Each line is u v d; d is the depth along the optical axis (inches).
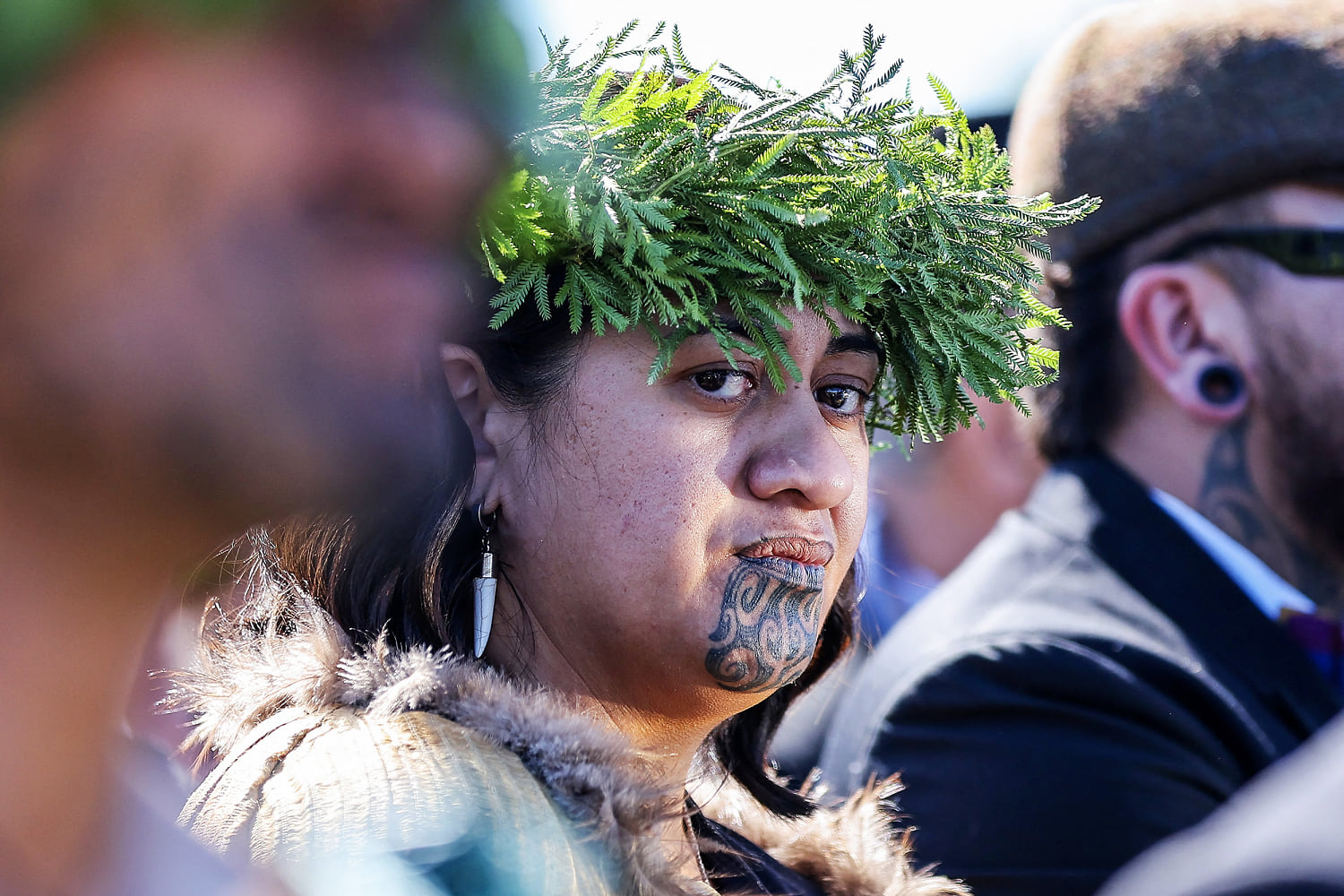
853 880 76.4
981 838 96.0
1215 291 112.3
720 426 63.8
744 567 63.6
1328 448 108.3
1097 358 117.0
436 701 51.7
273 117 22.0
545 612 63.7
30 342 21.5
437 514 59.0
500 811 45.7
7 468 22.5
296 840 41.5
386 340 23.5
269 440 22.5
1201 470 111.5
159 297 21.7
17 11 20.2
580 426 62.7
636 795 51.5
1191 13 115.4
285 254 22.4
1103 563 106.8
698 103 63.6
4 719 25.4
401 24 23.5
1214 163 110.7
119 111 21.3
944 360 72.3
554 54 61.7
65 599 24.3
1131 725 96.2
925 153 68.2
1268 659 102.4
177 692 53.9
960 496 178.2
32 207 21.2
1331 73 109.0
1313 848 24.1
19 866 26.4
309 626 56.2
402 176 23.3
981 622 104.9
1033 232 71.3
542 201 58.3
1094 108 117.5
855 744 108.3
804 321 65.2
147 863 31.2
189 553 24.1
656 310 61.2
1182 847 27.5
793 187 62.9
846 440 69.4
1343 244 108.2
